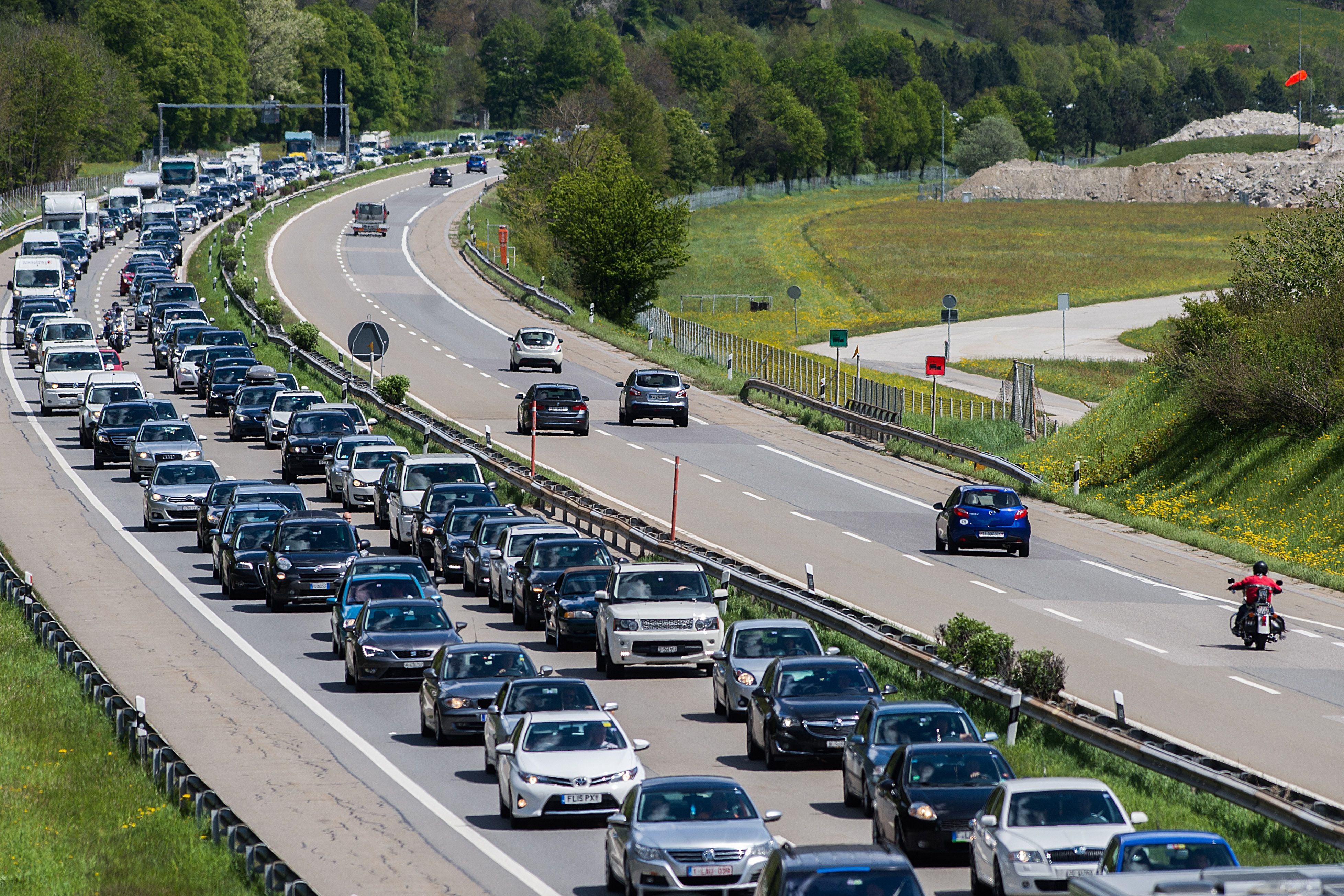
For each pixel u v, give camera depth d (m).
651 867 66.62
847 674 94.81
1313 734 102.75
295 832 82.00
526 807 81.31
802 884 55.38
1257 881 45.66
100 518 183.38
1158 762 84.62
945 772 74.69
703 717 107.69
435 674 101.69
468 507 158.38
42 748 96.19
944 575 155.12
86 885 70.38
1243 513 192.00
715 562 141.50
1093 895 45.97
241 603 145.50
